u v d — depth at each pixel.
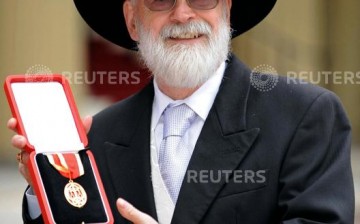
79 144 8.50
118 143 9.42
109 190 9.33
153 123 9.39
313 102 9.02
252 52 29.25
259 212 8.82
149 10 9.23
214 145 8.98
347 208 8.70
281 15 29.61
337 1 30.95
